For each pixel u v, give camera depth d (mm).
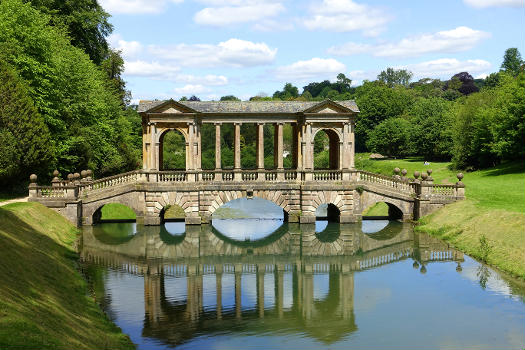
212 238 45688
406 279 32375
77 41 73562
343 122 51688
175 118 49812
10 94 46656
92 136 59844
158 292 29609
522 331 23719
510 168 70500
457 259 36531
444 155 97188
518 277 31078
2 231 29500
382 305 27609
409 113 127188
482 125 75438
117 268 34250
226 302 28203
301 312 26656
